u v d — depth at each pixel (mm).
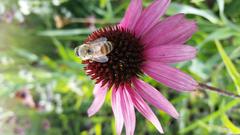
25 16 422
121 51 147
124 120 150
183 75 133
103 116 336
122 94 152
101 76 156
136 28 149
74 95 369
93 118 338
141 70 146
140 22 148
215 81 225
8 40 427
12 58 412
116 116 155
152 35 144
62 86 353
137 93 147
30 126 383
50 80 356
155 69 140
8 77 374
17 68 404
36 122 381
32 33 420
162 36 141
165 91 286
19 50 391
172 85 135
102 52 136
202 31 242
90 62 160
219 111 208
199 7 252
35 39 422
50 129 375
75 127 369
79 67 321
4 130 384
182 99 265
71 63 326
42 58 403
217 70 226
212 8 260
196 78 243
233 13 244
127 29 151
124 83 151
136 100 147
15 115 383
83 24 402
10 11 403
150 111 144
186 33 137
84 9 396
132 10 151
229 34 217
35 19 423
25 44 427
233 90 215
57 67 366
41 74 363
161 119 286
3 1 402
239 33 217
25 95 362
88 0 387
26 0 370
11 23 425
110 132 344
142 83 146
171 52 135
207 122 264
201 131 266
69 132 374
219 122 238
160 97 141
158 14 144
